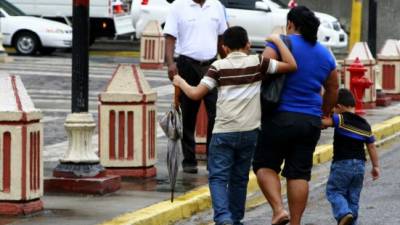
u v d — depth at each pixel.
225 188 15.54
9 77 16.19
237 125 15.39
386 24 63.25
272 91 15.16
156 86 39.72
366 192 20.91
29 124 16.20
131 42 62.69
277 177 15.44
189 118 20.84
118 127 20.02
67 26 54.31
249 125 15.41
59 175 18.58
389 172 23.59
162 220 17.03
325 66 15.34
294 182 15.27
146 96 19.95
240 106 15.36
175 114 16.38
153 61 47.41
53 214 16.61
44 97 35.47
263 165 15.40
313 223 17.80
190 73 20.52
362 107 33.41
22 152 16.17
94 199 18.03
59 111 31.98
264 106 15.28
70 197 18.17
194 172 21.19
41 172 16.69
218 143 15.50
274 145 15.26
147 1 53.22
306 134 15.17
